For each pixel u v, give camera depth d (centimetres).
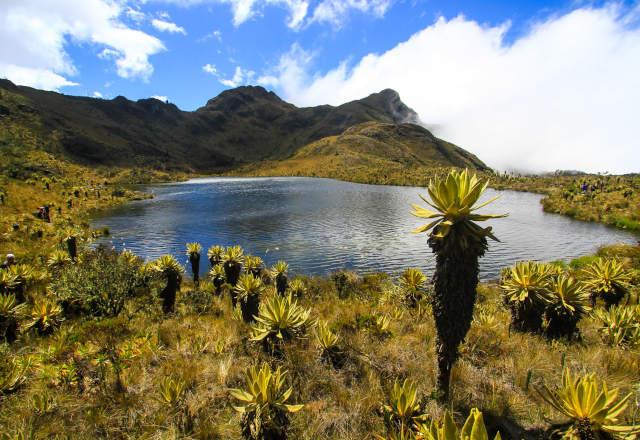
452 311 350
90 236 3284
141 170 15975
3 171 5747
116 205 6131
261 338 527
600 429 273
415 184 11412
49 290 1103
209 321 817
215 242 3250
